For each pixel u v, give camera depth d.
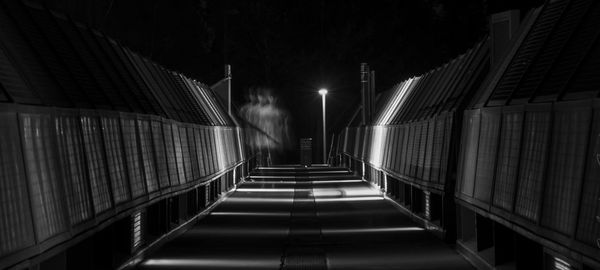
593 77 9.05
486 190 12.45
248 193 33.38
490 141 12.48
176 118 21.42
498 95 13.30
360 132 45.84
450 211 16.09
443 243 16.11
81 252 10.45
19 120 7.89
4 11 11.72
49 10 14.06
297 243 16.42
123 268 11.96
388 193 29.23
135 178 13.75
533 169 9.80
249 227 19.78
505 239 11.73
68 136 9.84
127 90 16.30
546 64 11.49
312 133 80.19
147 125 15.60
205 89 37.75
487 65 16.50
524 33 14.23
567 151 8.53
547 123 9.34
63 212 9.12
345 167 59.31
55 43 13.20
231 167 33.31
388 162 29.17
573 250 8.07
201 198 23.45
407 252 14.86
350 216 22.62
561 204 8.62
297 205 26.89
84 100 12.05
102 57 16.34
